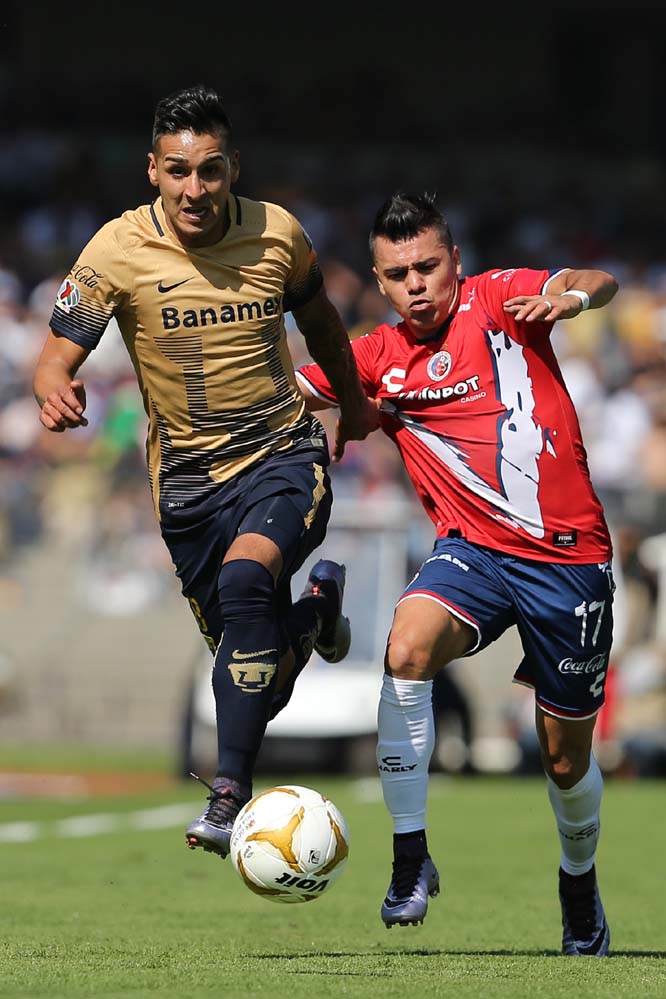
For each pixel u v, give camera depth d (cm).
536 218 10181
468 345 2011
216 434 1941
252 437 1948
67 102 10838
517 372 2003
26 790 5312
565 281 1986
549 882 3047
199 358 1912
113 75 11100
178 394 1930
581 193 10656
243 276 1906
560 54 11462
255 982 1571
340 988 1541
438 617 1939
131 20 11144
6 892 2838
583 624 1984
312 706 5509
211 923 2391
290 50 11350
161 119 1853
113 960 1762
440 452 2027
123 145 10562
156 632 7619
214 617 2033
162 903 2695
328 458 1997
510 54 11475
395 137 11144
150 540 7738
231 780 1816
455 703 5662
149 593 7725
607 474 7531
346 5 11344
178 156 1842
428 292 1995
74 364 1922
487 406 2005
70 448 7831
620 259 9700
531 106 11450
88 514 7762
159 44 11181
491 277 2031
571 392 7812
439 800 4412
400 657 1911
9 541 7769
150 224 1909
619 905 2697
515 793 4597
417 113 11362
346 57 11388
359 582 5953
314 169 10756
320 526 1950
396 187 10556
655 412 7712
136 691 7500
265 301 1917
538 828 3869
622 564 6075
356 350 2088
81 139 10562
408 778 1903
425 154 10994
